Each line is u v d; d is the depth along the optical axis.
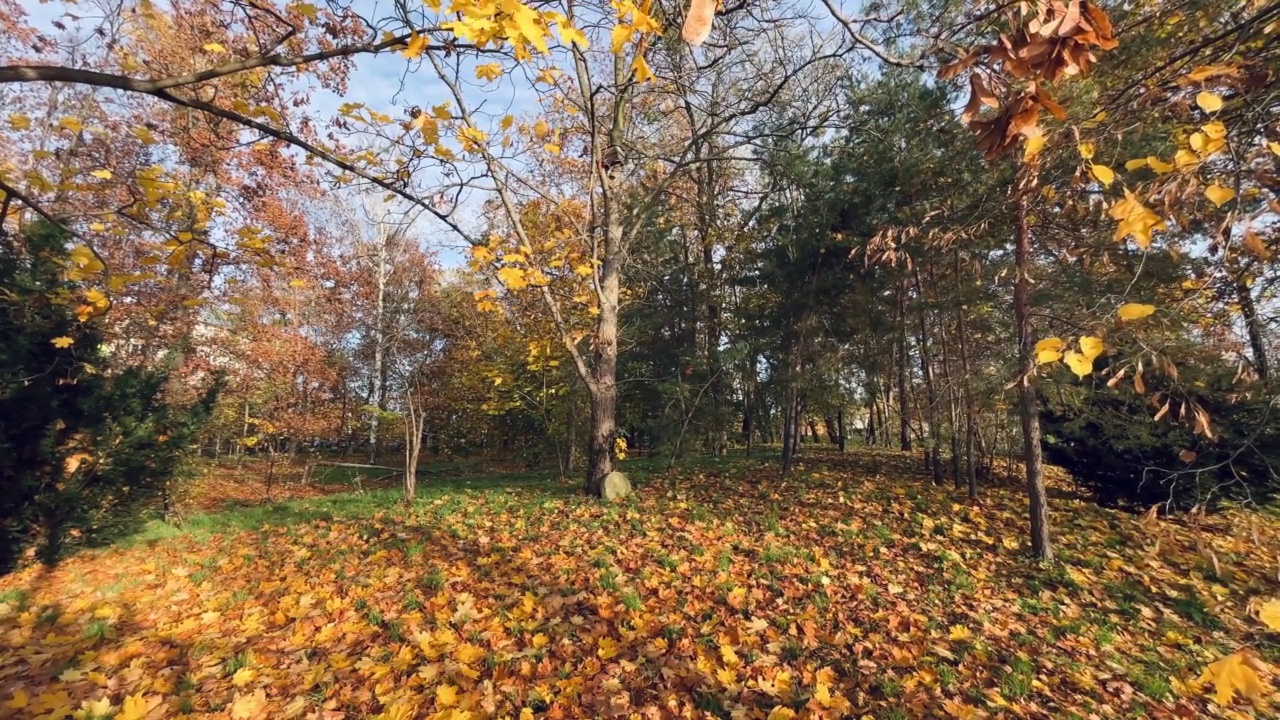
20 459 6.18
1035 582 5.60
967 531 7.19
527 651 3.94
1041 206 3.39
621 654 3.94
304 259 14.29
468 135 4.27
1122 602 5.17
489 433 17.92
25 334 6.01
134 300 9.42
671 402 12.74
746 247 14.08
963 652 4.07
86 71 2.59
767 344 12.23
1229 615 4.91
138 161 9.90
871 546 6.40
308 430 14.05
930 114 8.09
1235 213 1.54
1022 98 1.53
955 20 3.77
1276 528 6.19
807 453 15.46
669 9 5.39
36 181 3.07
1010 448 10.83
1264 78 1.89
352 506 9.88
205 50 3.27
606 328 9.53
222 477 14.98
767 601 4.89
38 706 3.30
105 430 6.83
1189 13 2.54
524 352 13.38
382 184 3.71
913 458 13.87
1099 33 1.40
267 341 13.42
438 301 14.92
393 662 3.82
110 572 6.53
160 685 3.62
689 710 3.29
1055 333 6.33
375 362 17.30
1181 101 2.22
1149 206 1.67
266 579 5.90
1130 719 3.44
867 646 4.11
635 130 11.02
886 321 10.86
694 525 7.22
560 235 7.94
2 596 5.60
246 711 3.31
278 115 3.39
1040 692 3.65
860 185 9.59
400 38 2.91
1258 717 3.48
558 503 8.81
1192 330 3.58
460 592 5.11
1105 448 8.20
